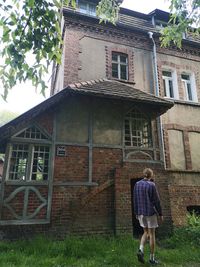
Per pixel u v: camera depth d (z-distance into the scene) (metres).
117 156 8.66
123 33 11.22
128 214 7.89
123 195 8.06
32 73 3.44
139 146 9.32
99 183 8.10
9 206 6.98
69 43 10.00
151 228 5.21
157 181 8.78
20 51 3.41
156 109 9.78
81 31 10.45
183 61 11.92
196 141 10.73
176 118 10.60
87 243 6.28
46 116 8.19
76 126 8.46
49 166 7.73
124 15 12.38
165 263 5.28
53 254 5.64
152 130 9.62
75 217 7.50
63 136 8.19
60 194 7.58
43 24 3.54
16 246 6.05
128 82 10.46
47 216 7.24
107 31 10.95
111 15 6.55
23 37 3.47
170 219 8.41
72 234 7.33
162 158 9.41
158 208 5.23
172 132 10.41
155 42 11.64
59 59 3.67
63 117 8.39
